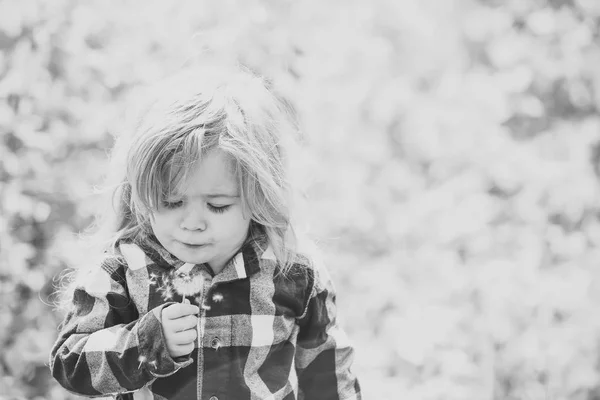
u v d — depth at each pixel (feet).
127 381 6.77
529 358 14.84
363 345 14.85
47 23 13.33
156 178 6.82
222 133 6.97
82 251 12.50
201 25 14.48
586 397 15.03
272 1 15.93
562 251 16.34
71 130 13.34
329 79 16.08
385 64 17.51
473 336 14.97
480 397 14.52
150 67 13.84
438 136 17.19
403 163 17.71
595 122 17.75
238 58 13.84
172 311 6.78
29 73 12.99
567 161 17.10
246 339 7.36
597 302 15.84
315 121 15.83
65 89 13.55
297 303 7.63
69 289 7.80
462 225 15.90
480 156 17.08
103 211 7.97
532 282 15.29
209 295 7.34
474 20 18.80
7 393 12.24
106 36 14.38
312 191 15.83
